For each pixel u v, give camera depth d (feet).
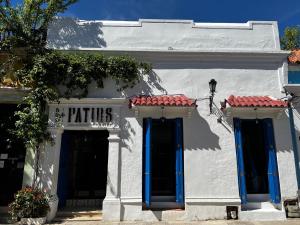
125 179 28.37
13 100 29.68
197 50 30.76
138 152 28.96
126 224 25.96
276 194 28.12
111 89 30.25
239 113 29.78
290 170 28.84
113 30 31.89
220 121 29.71
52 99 28.76
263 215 27.63
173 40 31.89
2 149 29.78
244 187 28.27
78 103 29.68
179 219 27.53
